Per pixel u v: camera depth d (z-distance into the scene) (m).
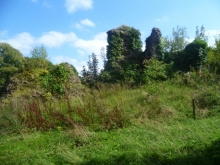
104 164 5.00
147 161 4.95
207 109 8.99
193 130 6.68
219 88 10.63
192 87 12.24
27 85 13.71
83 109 8.57
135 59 18.86
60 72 13.85
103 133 7.15
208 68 14.01
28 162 5.54
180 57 16.88
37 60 17.92
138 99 10.59
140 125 7.70
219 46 14.82
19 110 9.37
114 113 8.12
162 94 11.35
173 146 5.52
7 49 34.78
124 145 5.98
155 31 18.03
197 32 24.86
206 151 5.12
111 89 12.66
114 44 18.75
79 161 5.30
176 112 8.81
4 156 6.02
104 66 19.50
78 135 6.84
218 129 6.70
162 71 15.11
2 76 33.03
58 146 6.34
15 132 8.18
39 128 8.24
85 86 15.28
